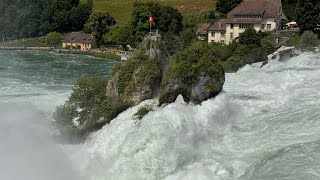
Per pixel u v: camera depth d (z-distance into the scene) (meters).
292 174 21.92
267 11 95.44
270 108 34.06
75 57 120.38
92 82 38.06
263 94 38.72
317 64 57.25
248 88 43.12
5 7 174.25
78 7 168.25
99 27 146.00
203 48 35.28
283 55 62.12
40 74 79.31
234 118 32.84
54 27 166.88
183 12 162.75
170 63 35.09
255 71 53.78
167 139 27.33
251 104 35.22
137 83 34.78
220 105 32.53
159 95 35.16
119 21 171.75
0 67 88.81
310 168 22.28
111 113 34.50
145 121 30.36
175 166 26.38
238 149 27.31
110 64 102.25
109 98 36.16
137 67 35.31
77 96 37.56
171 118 29.16
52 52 135.12
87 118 35.72
